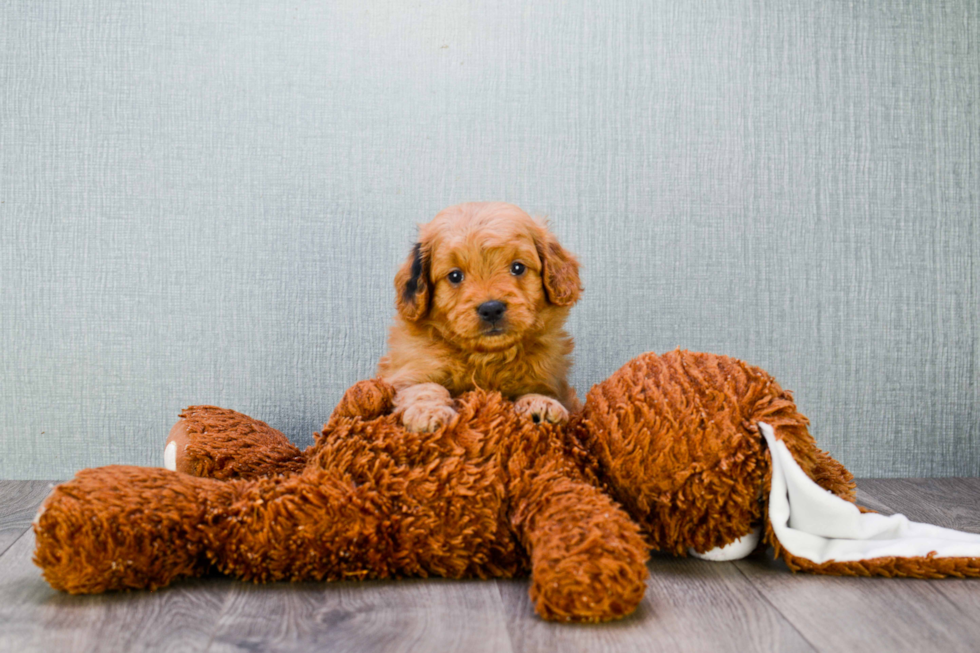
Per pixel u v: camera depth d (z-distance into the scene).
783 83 0.98
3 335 0.94
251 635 0.53
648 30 0.97
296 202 0.95
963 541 0.64
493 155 0.96
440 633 0.53
